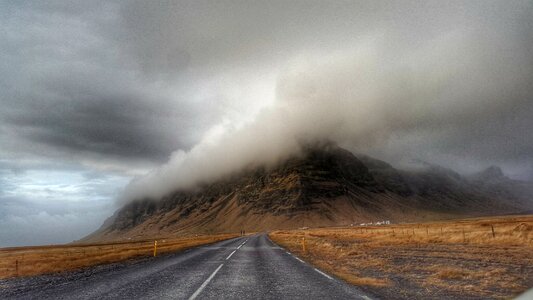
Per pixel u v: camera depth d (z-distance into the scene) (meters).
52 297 9.86
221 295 9.80
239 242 54.25
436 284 11.33
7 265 26.06
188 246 46.16
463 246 27.14
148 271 16.53
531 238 26.70
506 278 12.12
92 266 22.25
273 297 9.45
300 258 23.03
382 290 10.42
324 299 9.10
